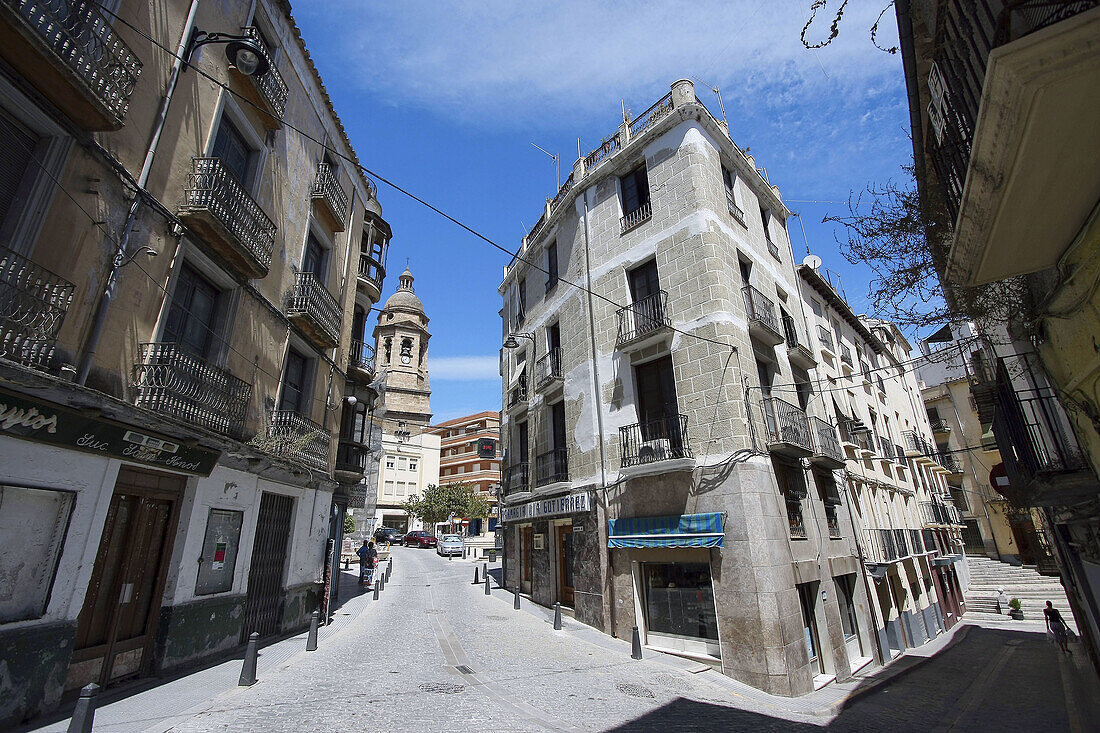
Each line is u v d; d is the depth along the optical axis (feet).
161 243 24.66
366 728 18.93
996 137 11.13
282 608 35.63
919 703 33.63
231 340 30.30
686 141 45.21
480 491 195.21
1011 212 12.90
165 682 23.18
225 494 29.43
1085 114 10.23
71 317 19.62
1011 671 46.68
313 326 39.73
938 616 67.46
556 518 52.47
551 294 60.23
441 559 118.42
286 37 37.81
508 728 19.94
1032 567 93.15
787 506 38.83
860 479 55.62
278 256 36.29
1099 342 14.74
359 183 54.39
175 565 25.64
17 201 18.25
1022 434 26.05
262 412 33.76
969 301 19.20
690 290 41.55
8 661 16.80
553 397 56.08
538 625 44.09
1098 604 28.19
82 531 19.93
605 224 51.57
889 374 82.99
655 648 37.70
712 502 36.19
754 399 38.58
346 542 98.43
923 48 17.38
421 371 208.74
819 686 33.94
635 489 41.68
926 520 75.25
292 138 38.63
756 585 32.76
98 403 19.22
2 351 16.22
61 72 17.76
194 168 26.76
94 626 21.43
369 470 159.94
